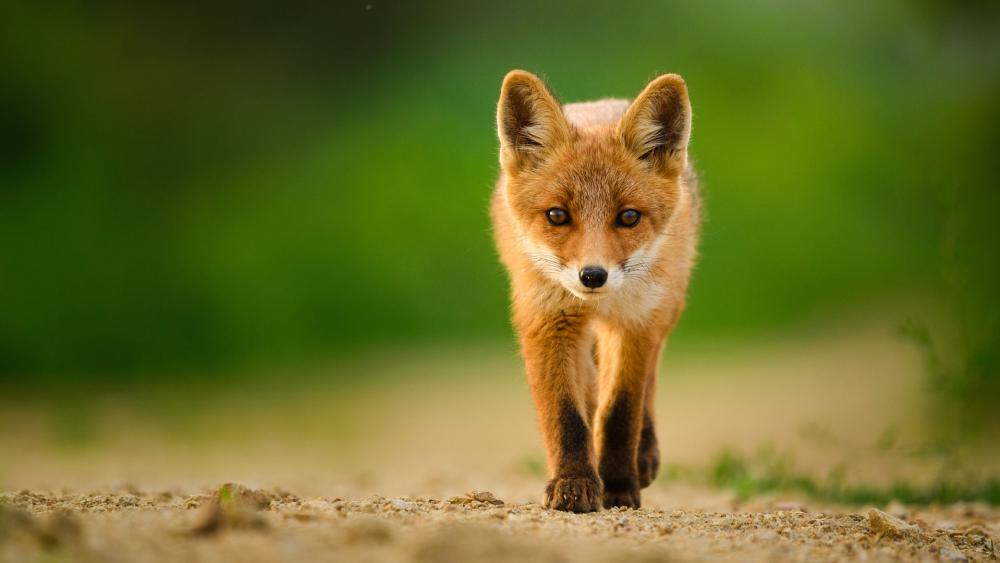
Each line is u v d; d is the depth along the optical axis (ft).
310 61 88.63
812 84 76.48
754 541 15.49
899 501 26.50
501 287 67.62
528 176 21.17
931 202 60.08
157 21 83.87
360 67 89.61
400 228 70.69
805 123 73.46
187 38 84.89
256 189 77.00
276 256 69.62
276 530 13.52
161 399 57.72
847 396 47.91
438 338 67.26
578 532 15.06
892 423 42.45
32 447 43.42
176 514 14.84
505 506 18.01
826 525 17.49
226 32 86.74
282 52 88.22
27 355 63.00
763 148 73.46
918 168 63.82
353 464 38.22
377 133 79.87
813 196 69.77
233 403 56.75
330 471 33.96
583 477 18.78
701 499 25.85
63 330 64.39
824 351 57.88
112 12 82.58
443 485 27.17
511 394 56.80
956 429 28.66
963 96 59.72
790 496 27.22
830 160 70.74
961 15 61.57
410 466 36.76
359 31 89.76
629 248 20.39
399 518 15.10
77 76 78.43
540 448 43.68
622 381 20.63
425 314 67.97
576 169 20.65
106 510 15.98
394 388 58.80
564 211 20.44
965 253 38.86
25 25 77.77
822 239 67.46
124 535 12.89
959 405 28.04
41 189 72.59
